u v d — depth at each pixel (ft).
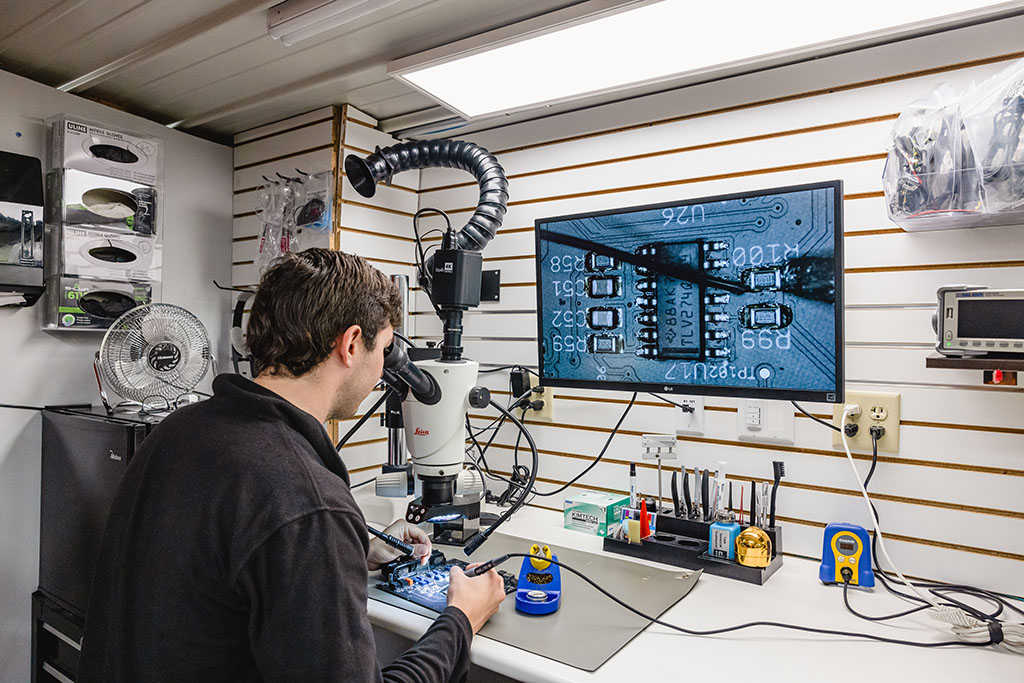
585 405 6.39
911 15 4.36
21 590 6.27
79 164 6.32
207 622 2.66
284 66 6.16
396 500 6.66
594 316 5.61
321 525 2.64
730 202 4.85
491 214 5.82
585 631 3.84
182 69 6.26
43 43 5.82
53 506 6.15
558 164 6.63
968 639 3.74
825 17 4.42
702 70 5.33
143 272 6.82
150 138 6.88
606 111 6.31
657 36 4.79
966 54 4.63
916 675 3.39
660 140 5.98
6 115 6.12
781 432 5.27
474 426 7.23
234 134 8.18
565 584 4.56
